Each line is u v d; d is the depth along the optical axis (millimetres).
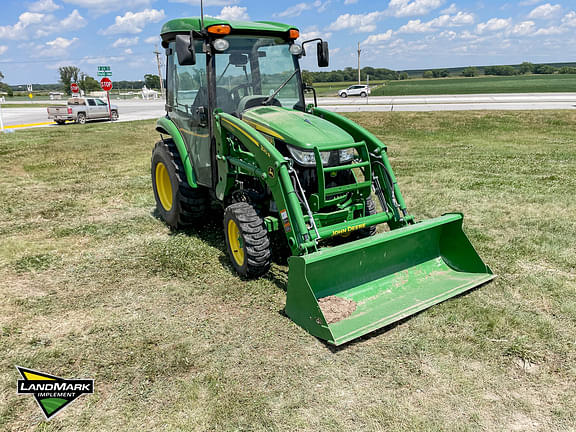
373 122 19625
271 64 5426
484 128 17125
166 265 5219
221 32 4848
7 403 3070
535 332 3752
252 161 4688
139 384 3225
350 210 4680
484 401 3006
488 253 5355
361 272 4273
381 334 3777
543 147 12977
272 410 2943
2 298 4531
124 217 7125
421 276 4617
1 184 9391
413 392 3098
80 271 5137
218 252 5574
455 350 3529
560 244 5598
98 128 20156
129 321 4059
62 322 4078
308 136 4422
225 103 5184
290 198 4152
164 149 6211
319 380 3229
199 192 5957
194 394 3094
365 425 2811
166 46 6137
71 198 8273
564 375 3248
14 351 3652
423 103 31203
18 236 6305
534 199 7523
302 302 3795
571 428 2762
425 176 9438
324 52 5367
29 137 16922
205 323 3998
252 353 3551
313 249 4117
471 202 7441
